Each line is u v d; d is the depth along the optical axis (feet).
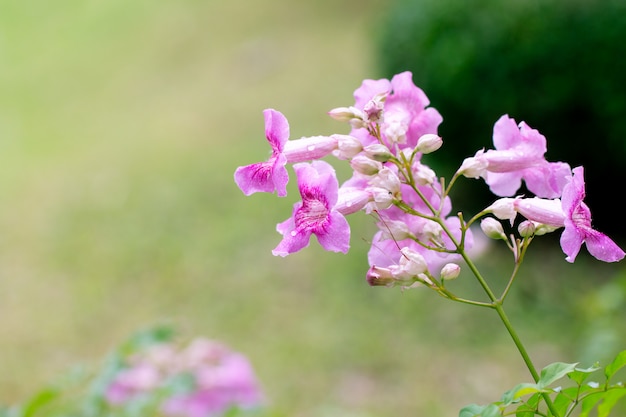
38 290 31.01
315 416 21.93
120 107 50.72
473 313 25.63
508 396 5.94
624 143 26.43
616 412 16.20
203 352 13.24
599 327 17.30
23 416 10.52
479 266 27.71
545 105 26.81
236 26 56.90
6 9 69.87
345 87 44.96
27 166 43.80
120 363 10.91
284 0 58.59
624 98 25.99
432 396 22.56
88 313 29.07
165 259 31.76
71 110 51.62
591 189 28.68
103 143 45.62
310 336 25.80
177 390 11.74
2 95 55.67
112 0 66.64
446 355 24.14
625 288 16.24
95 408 10.73
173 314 28.30
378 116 6.50
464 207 30.60
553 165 6.93
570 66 26.32
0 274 32.42
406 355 24.35
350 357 24.50
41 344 27.53
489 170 6.81
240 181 6.55
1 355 26.91
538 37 26.43
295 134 41.04
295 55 50.62
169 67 54.44
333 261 29.60
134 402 11.39
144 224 34.76
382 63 30.50
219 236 32.73
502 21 26.86
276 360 24.77
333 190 6.14
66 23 65.62
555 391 6.11
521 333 24.57
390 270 6.61
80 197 38.60
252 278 29.58
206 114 46.57
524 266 27.53
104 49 59.47
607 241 6.33
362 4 55.52
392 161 6.53
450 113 28.37
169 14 61.31
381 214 6.74
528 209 6.63
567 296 25.72
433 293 26.81
